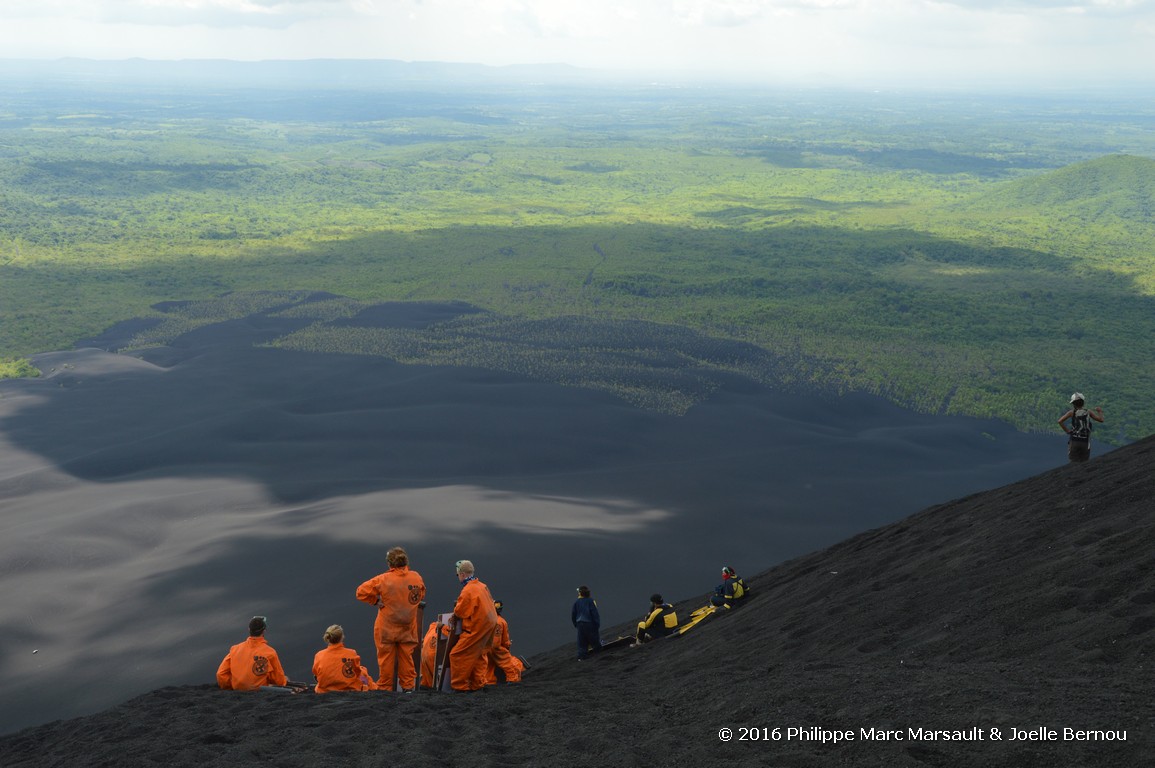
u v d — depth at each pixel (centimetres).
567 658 2159
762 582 2205
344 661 1325
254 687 1337
